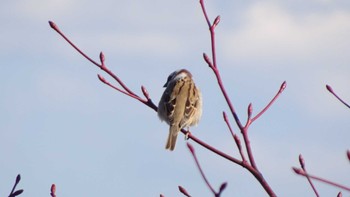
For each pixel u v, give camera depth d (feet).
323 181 23.11
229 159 30.25
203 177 22.36
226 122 30.53
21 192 27.53
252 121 31.19
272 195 28.78
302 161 26.78
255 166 29.78
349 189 22.89
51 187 28.45
